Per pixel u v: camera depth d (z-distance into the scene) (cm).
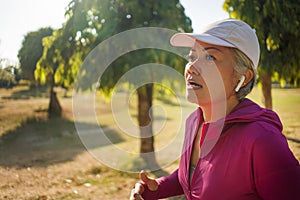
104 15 503
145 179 129
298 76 666
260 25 639
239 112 102
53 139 830
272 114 104
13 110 1314
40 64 682
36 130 938
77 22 548
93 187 462
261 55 642
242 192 97
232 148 99
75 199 417
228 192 99
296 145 605
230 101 107
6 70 1703
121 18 494
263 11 633
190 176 117
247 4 645
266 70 644
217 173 102
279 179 89
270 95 696
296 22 627
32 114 1195
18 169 560
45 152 697
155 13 502
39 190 454
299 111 955
